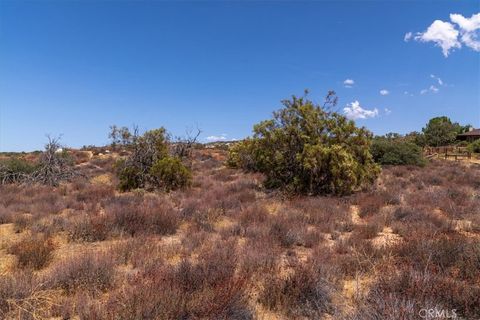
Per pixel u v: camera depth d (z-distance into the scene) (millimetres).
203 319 4648
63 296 5770
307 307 5207
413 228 9672
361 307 4789
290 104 18109
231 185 18906
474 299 4781
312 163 16312
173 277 5758
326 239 9578
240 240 9484
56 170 23516
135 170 20156
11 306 5090
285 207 13383
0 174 22984
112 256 7332
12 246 8469
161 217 10930
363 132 17953
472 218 10977
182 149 25938
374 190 16969
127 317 4516
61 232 10305
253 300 5559
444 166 29875
